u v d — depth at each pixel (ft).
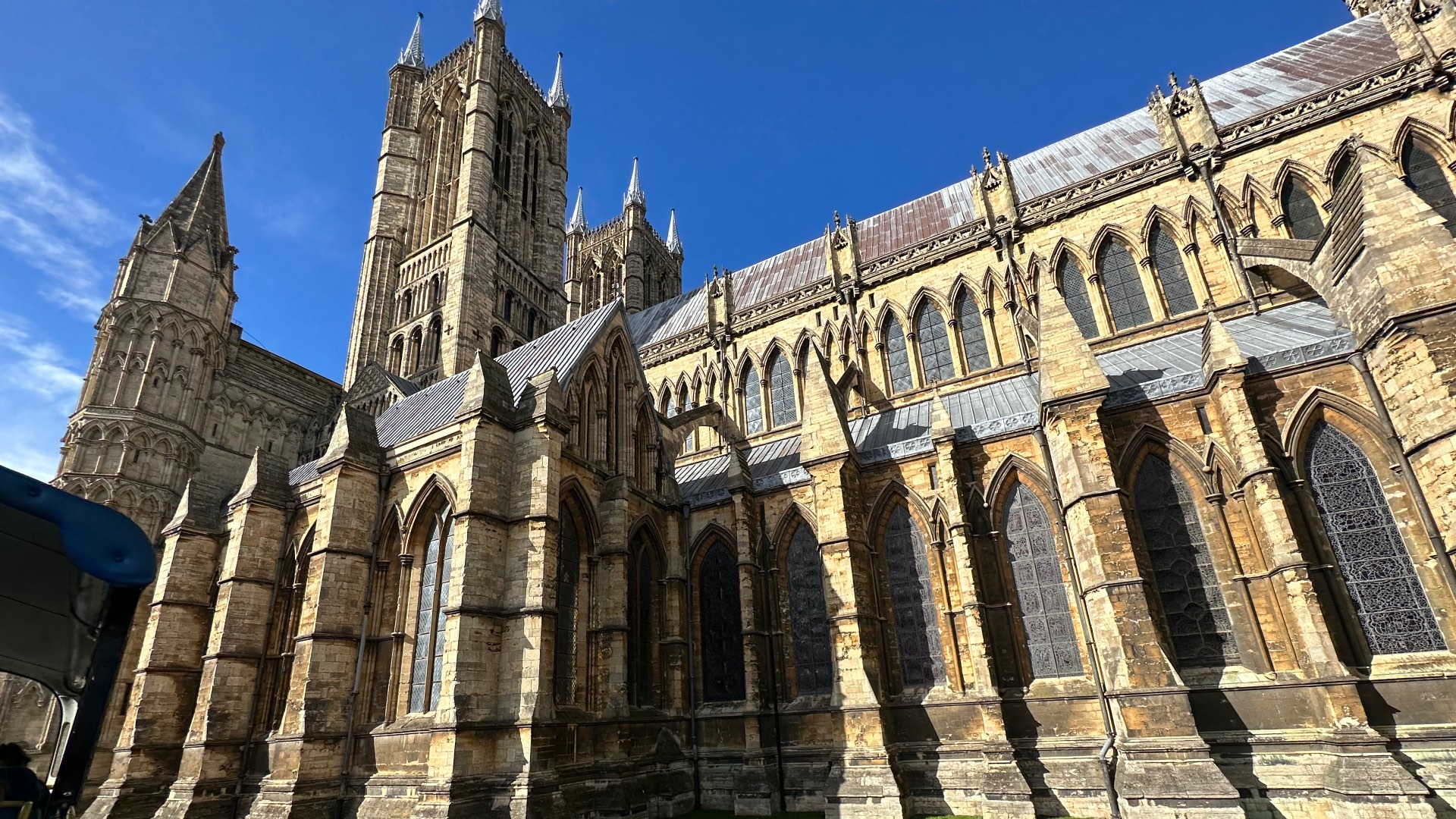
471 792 87.81
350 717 109.19
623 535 120.78
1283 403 96.48
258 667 130.93
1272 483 89.97
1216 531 96.73
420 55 340.39
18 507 36.45
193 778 118.62
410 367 257.75
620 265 342.64
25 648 38.99
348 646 112.16
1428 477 82.48
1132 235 150.30
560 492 114.32
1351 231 93.66
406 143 309.01
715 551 136.26
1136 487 104.27
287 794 100.94
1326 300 102.32
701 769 121.39
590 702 110.32
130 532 39.68
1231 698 89.25
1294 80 156.46
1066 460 102.83
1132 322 147.33
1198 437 100.53
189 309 212.02
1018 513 113.19
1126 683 90.07
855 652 108.06
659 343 209.67
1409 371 84.02
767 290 209.67
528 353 148.05
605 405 132.26
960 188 201.36
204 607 148.46
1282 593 89.51
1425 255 84.48
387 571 119.65
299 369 248.93
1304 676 86.38
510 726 93.35
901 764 105.50
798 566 127.95
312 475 142.72
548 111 341.41
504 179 303.07
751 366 193.16
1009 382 149.38
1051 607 106.83
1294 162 137.28
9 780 37.99
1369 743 77.82
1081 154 177.78
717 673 127.85
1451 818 73.15
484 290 259.39
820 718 115.14
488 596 99.30
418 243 291.79
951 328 165.48
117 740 156.15
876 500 123.44
